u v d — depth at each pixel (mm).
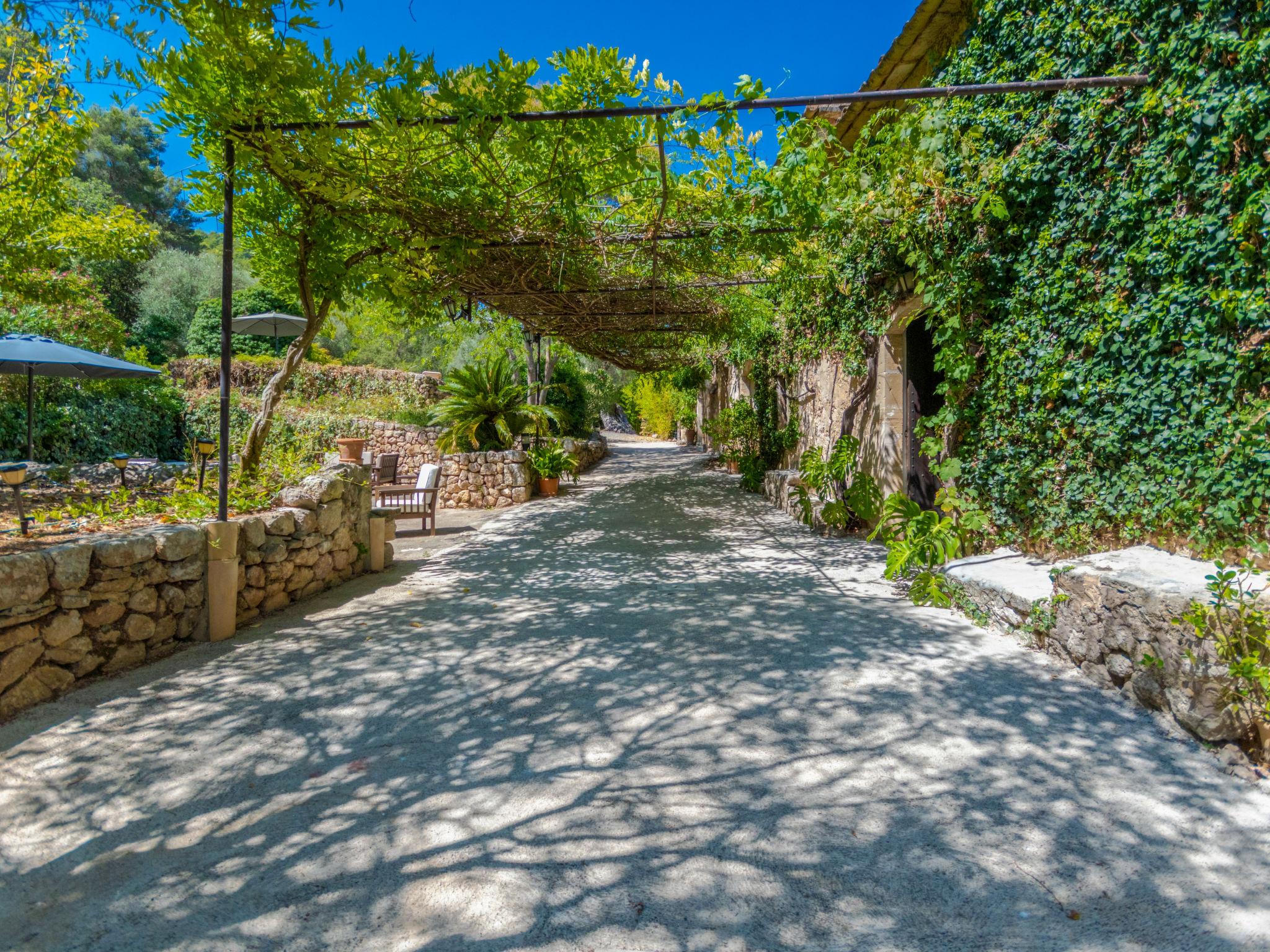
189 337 18453
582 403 20344
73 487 6039
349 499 5312
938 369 4707
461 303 7391
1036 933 1546
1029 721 2617
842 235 5633
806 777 2248
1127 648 2738
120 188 25000
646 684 3066
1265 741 2191
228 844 1924
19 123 5016
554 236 5262
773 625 3916
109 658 3203
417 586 5051
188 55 3295
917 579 4367
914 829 1949
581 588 4918
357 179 4109
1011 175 4074
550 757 2410
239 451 7430
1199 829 1919
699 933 1560
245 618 4059
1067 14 3674
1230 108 2756
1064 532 3898
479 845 1905
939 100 4703
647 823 1998
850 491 6789
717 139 4371
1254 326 2707
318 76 3312
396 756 2434
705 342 12836
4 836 1961
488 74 3352
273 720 2727
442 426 13312
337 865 1825
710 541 6781
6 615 2707
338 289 5195
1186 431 3027
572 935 1559
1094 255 3561
